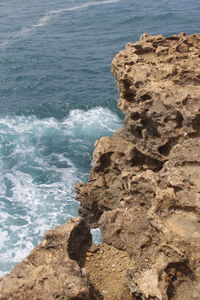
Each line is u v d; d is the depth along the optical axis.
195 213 11.88
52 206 25.83
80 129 36.03
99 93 43.25
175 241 11.11
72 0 99.56
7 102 41.38
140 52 20.14
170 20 72.81
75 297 9.91
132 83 18.42
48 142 33.91
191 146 13.96
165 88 16.31
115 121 37.66
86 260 13.02
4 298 10.27
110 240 13.70
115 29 69.94
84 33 68.25
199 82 16.64
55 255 11.45
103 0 97.94
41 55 56.00
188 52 19.52
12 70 50.53
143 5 88.31
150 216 12.02
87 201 19.45
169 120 15.90
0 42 62.78
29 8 90.69
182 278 10.78
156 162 17.41
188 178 12.82
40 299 9.96
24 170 29.97
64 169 30.22
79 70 50.28
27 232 23.52
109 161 19.28
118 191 18.61
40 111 39.19
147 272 10.93
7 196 26.92
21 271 10.88
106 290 11.91
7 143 33.53
